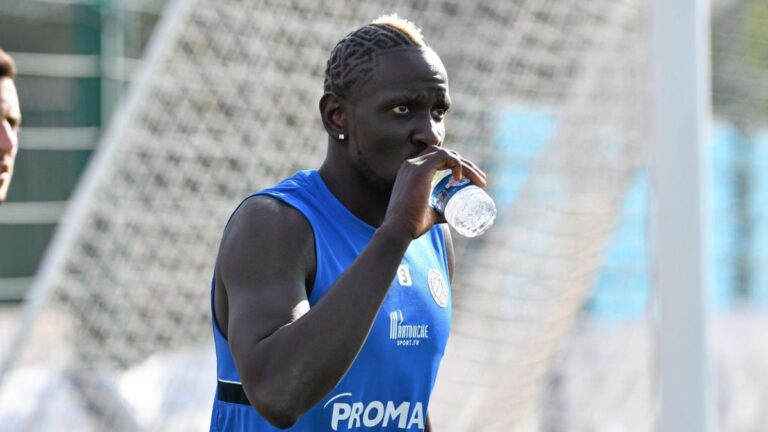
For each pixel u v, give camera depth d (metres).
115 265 18.75
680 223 15.66
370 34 7.86
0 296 28.58
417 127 7.78
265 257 7.62
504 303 19.88
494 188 19.66
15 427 18.70
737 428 24.06
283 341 6.98
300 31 18.42
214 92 18.22
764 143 25.83
